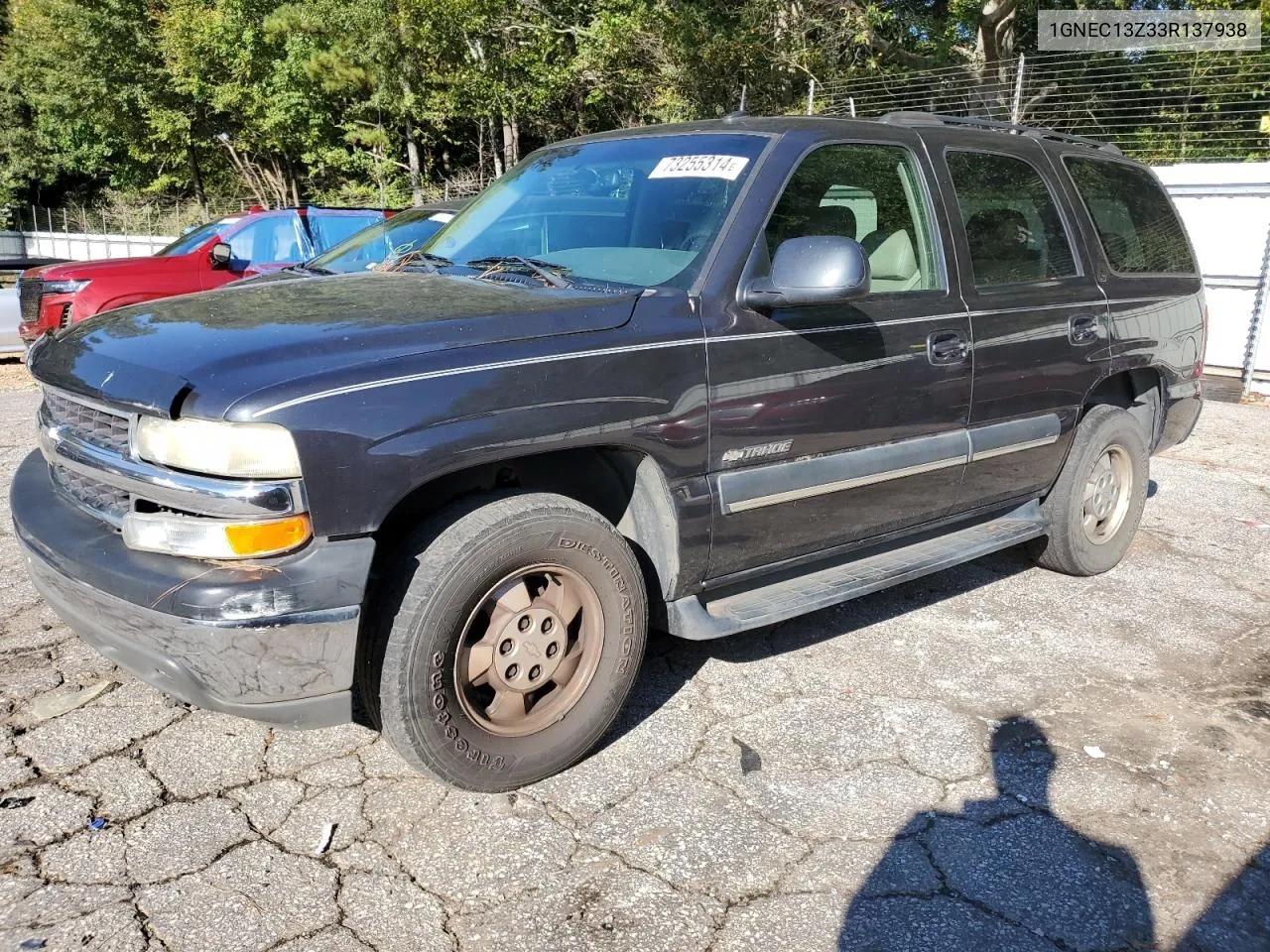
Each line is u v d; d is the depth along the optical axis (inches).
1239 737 132.6
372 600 106.2
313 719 100.7
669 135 150.2
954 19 802.8
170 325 112.2
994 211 160.1
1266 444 306.3
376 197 1028.5
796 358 128.0
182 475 96.1
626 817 111.9
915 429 144.3
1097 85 591.8
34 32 1344.7
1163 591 184.7
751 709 136.8
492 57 862.5
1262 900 101.3
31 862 101.9
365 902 97.4
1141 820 114.0
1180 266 199.0
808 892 100.7
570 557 111.6
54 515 111.2
